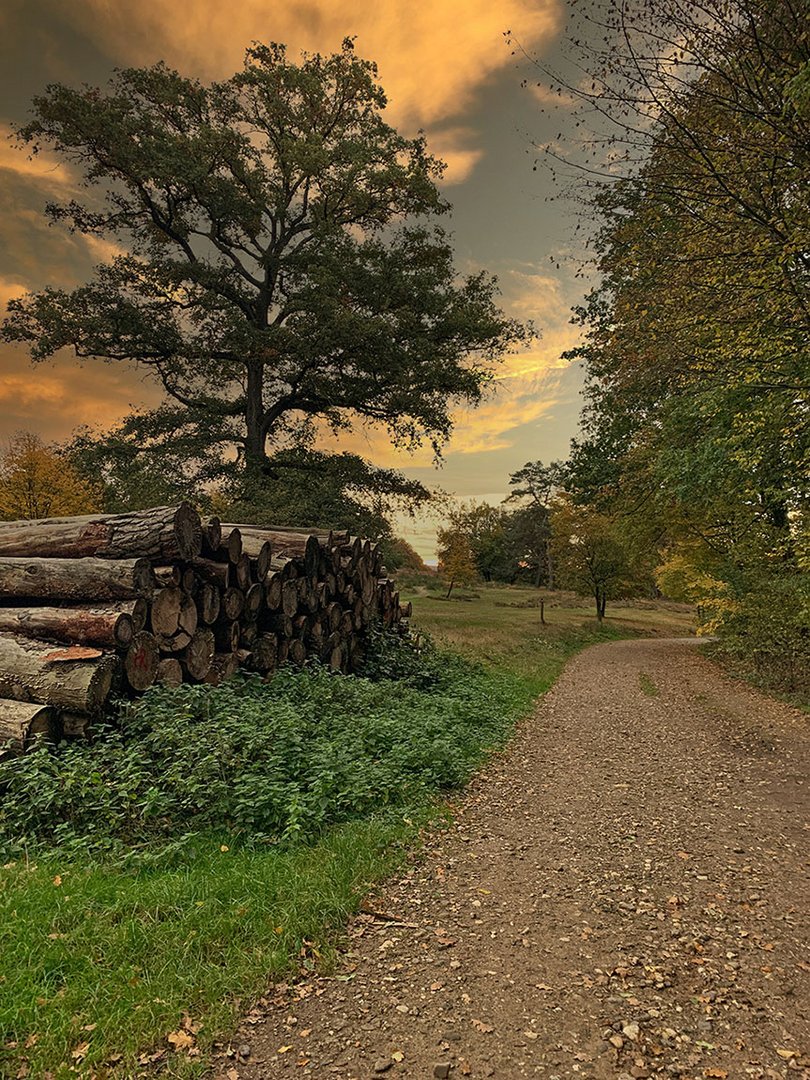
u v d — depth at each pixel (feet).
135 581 20.61
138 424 74.13
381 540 80.12
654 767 27.37
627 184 30.42
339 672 34.22
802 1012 10.52
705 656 80.28
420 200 79.51
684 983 11.30
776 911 14.21
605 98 27.35
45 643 19.98
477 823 19.81
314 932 12.09
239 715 21.11
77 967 10.17
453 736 27.55
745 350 29.07
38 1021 8.95
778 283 27.91
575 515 120.57
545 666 64.13
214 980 10.28
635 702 45.21
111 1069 8.46
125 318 68.18
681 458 43.52
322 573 34.63
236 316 69.41
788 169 26.27
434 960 11.81
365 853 15.49
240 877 13.28
